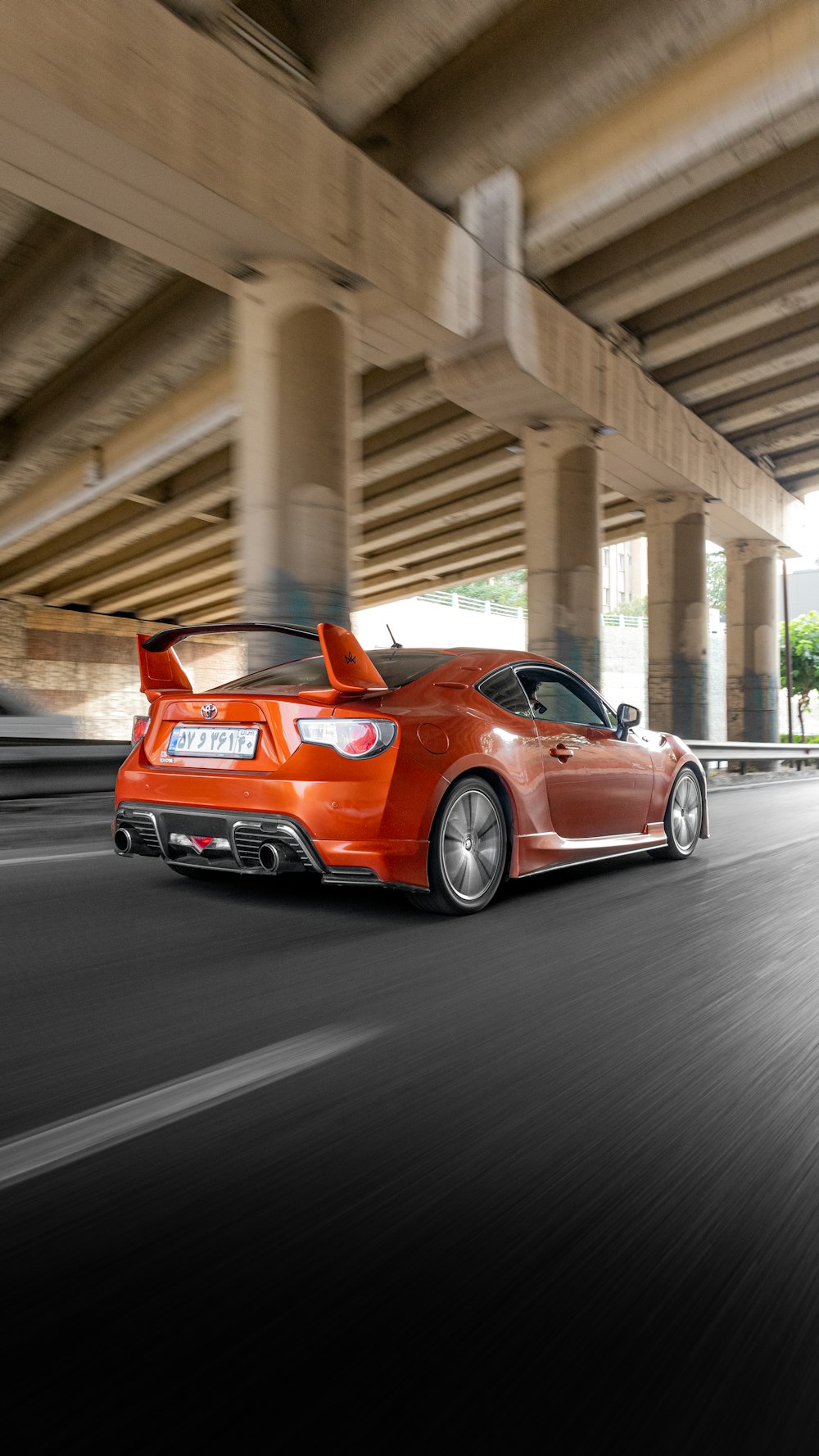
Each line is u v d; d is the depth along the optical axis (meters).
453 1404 1.13
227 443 21.48
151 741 4.31
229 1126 1.93
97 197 9.97
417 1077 2.23
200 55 9.69
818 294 16.17
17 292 15.80
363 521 27.75
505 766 4.25
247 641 11.60
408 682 4.21
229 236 10.77
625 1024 2.67
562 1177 1.74
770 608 27.47
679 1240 1.53
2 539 29.33
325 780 3.69
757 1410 1.13
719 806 10.80
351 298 12.15
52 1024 2.54
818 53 10.34
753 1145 1.91
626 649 51.28
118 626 45.97
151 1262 1.42
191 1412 1.10
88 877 4.88
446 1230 1.54
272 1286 1.37
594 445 17.83
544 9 10.51
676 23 9.96
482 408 16.62
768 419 21.86
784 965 3.41
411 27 9.88
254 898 4.36
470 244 14.05
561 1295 1.36
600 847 5.00
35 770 8.54
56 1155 1.78
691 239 14.71
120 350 17.31
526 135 11.59
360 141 12.12
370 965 3.21
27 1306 1.30
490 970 3.20
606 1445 1.07
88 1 8.74
